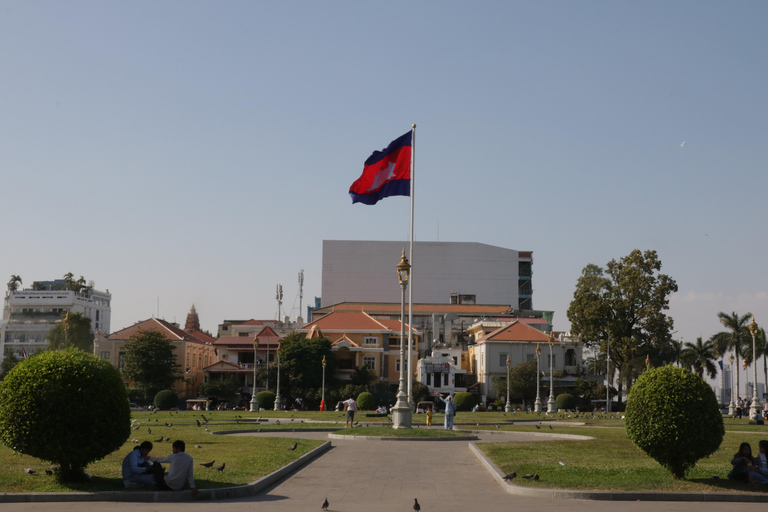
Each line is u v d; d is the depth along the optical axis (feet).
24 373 55.11
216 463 70.69
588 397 302.86
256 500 54.54
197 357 370.53
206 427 134.92
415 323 417.08
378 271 514.68
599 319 281.33
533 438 120.47
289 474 70.13
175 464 54.65
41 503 51.72
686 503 54.03
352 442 108.47
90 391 55.01
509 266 516.73
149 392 306.76
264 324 415.85
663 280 280.92
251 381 335.26
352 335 352.49
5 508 49.62
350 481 65.67
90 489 54.34
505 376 325.83
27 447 53.98
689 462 61.46
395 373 349.00
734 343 333.01
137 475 55.36
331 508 50.98
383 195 128.67
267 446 90.68
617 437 117.19
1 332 487.61
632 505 52.95
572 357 330.13
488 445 97.30
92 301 533.96
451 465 78.84
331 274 513.45
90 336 347.15
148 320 359.05
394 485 63.36
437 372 333.62
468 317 416.67
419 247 516.73
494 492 59.52
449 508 51.31
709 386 61.31
